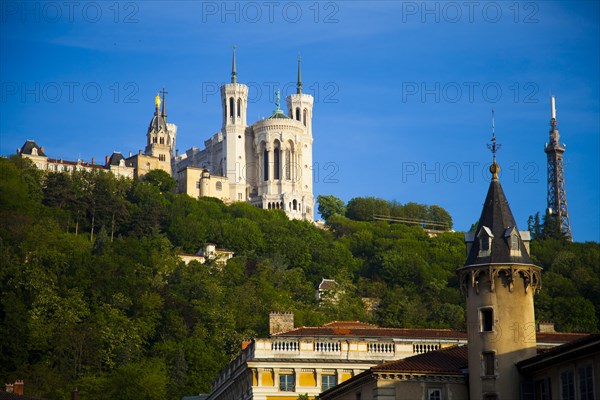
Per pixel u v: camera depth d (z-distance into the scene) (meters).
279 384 154.88
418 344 157.12
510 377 123.19
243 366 157.62
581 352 108.81
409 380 127.19
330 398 140.25
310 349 156.50
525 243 130.88
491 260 126.25
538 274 127.19
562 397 113.88
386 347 156.88
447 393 127.19
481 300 126.06
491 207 130.62
